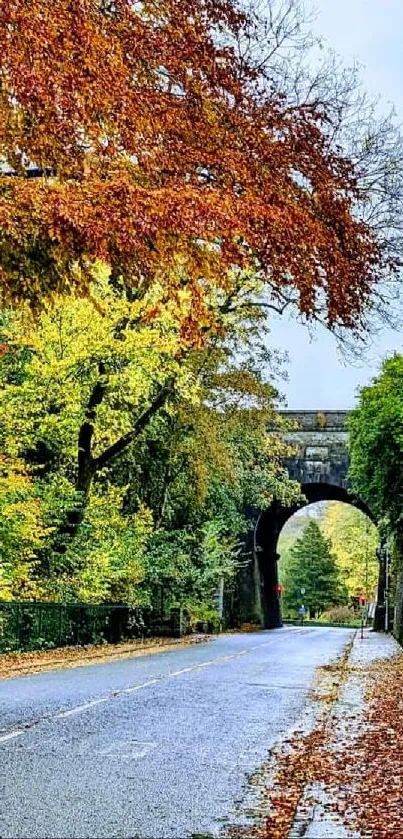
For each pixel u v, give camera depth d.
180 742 10.91
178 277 9.64
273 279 9.89
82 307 25.12
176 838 6.65
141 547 35.03
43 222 8.36
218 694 16.50
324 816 7.13
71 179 9.18
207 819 7.22
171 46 10.03
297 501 57.03
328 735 11.59
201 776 8.91
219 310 26.89
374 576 90.62
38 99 8.38
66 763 9.39
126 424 29.53
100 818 7.18
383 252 10.86
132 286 9.69
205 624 52.28
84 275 9.22
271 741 11.15
